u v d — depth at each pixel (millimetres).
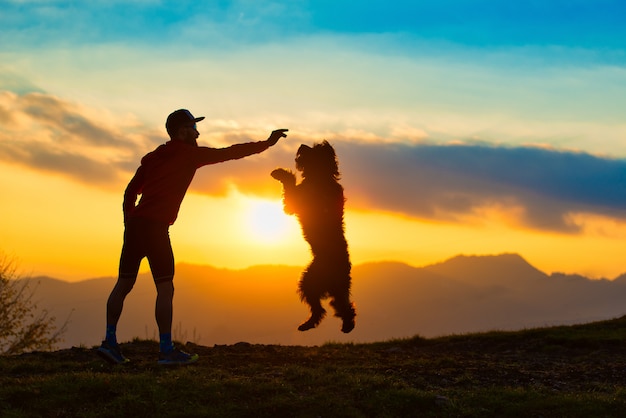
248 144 8664
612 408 7539
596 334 17438
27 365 9102
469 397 7844
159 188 8461
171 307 8719
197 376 8281
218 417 7160
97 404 7449
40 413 7215
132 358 9930
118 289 8758
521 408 7512
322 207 10367
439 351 15875
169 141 8680
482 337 17656
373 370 9344
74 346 11453
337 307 10562
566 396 7902
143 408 7273
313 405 7480
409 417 7367
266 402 7512
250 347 11758
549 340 16578
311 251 10578
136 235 8500
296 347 12406
